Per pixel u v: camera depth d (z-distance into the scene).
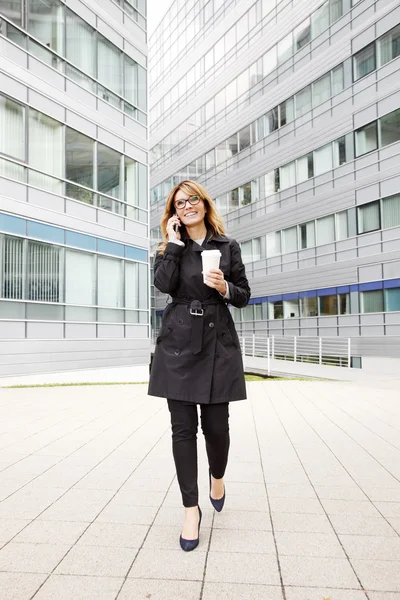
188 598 2.10
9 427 6.36
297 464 4.51
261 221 27.52
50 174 14.10
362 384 12.55
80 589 2.18
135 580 2.27
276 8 26.20
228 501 3.46
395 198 20.09
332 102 22.92
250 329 28.58
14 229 12.91
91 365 15.12
